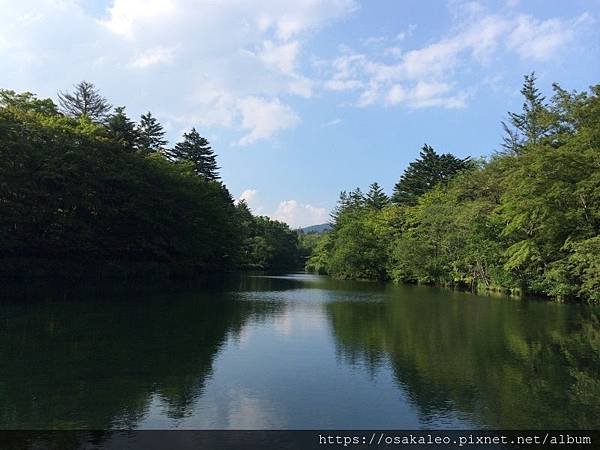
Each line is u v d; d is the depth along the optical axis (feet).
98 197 124.47
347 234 212.43
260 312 74.90
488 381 35.32
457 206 146.82
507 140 137.59
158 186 148.25
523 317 70.44
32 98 136.56
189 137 238.27
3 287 97.25
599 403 30.32
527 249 97.35
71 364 38.65
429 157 229.45
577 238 89.15
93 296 89.97
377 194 269.64
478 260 125.29
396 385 34.17
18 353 42.01
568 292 91.61
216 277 191.42
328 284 165.17
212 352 44.21
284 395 31.65
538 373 37.60
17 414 27.43
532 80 130.52
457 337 53.26
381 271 201.77
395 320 67.05
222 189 233.35
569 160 87.45
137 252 143.43
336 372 37.63
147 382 34.14
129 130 172.55
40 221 109.09
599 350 46.42
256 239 332.39
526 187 94.12
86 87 188.96
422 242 163.73
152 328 56.39
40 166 107.45
